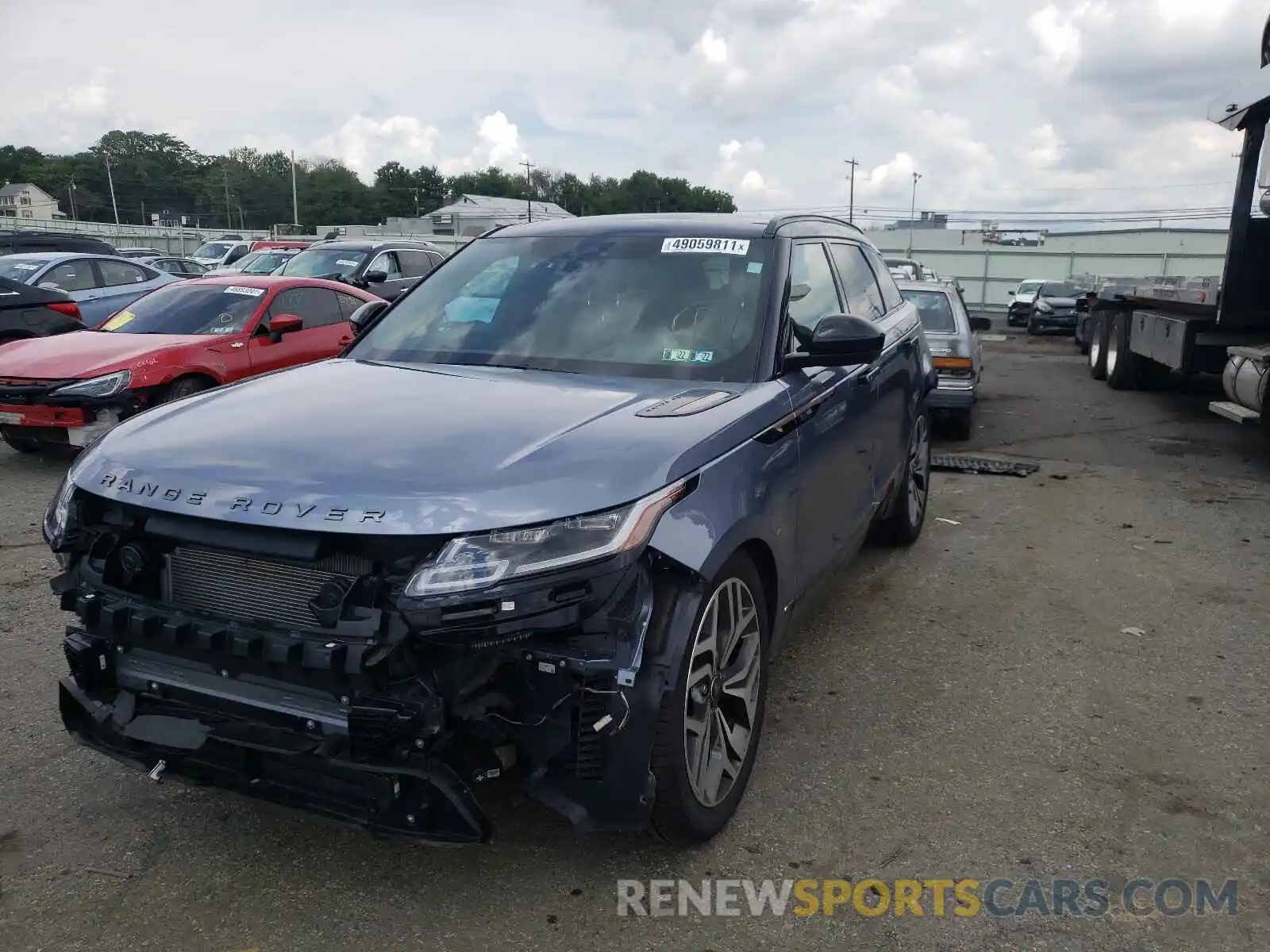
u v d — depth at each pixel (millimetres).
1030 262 42438
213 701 2781
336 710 2629
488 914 2865
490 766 2664
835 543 4195
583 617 2580
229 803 3404
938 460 9344
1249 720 4090
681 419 3127
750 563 3299
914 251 44031
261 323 9055
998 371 18094
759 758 3738
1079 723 4051
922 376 5891
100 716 2908
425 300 4375
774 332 3785
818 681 4430
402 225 88688
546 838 3232
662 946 2748
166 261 25250
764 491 3289
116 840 3188
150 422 3223
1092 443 10523
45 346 8422
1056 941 2775
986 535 6809
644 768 2750
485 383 3512
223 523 2639
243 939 2746
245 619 2680
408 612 2477
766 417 3402
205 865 3070
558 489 2639
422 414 3109
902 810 3406
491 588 2479
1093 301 16859
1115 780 3611
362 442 2871
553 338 3902
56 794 3439
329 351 9664
